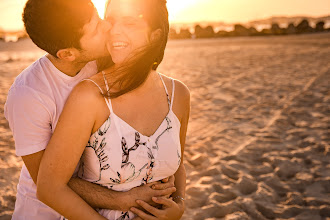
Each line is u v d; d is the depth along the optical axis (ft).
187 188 10.62
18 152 3.85
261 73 31.27
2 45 87.25
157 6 3.96
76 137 3.68
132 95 4.01
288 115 17.93
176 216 4.33
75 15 3.53
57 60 4.02
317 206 9.70
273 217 9.28
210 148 13.78
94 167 3.96
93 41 3.78
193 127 16.39
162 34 4.10
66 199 3.72
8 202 9.69
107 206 4.01
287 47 58.39
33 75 3.90
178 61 42.60
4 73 33.27
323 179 11.07
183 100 4.59
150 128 4.12
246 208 9.60
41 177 3.67
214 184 10.88
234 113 18.62
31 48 77.05
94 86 3.82
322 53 45.73
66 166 3.71
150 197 4.16
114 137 3.84
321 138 14.47
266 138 14.74
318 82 25.79
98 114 3.80
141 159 3.96
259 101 21.02
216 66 36.94
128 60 3.87
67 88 4.06
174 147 4.27
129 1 3.78
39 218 4.42
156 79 4.34
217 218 9.19
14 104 3.76
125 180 3.99
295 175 11.48
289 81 26.81
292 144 14.03
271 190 10.59
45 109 3.85
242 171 11.77
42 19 3.50
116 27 3.84
